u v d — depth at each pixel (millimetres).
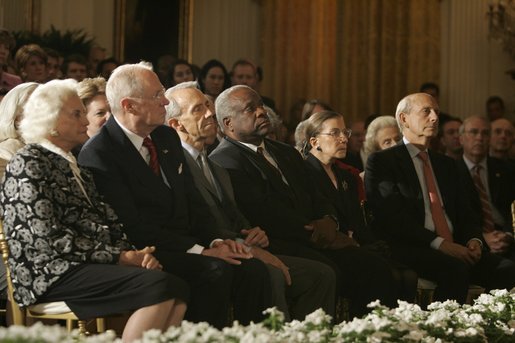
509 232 19031
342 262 14477
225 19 30547
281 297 12609
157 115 12211
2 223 10969
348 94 31484
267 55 30906
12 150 12281
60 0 26562
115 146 12086
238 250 12352
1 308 13375
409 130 16812
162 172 12438
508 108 31938
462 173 18578
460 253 16172
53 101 11273
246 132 14508
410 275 15078
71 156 11453
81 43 25156
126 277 10672
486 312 11367
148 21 28969
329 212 15141
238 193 14125
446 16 31859
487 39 31969
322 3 31266
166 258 11812
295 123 27031
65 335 7707
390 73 31609
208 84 21453
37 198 10734
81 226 11133
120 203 11789
